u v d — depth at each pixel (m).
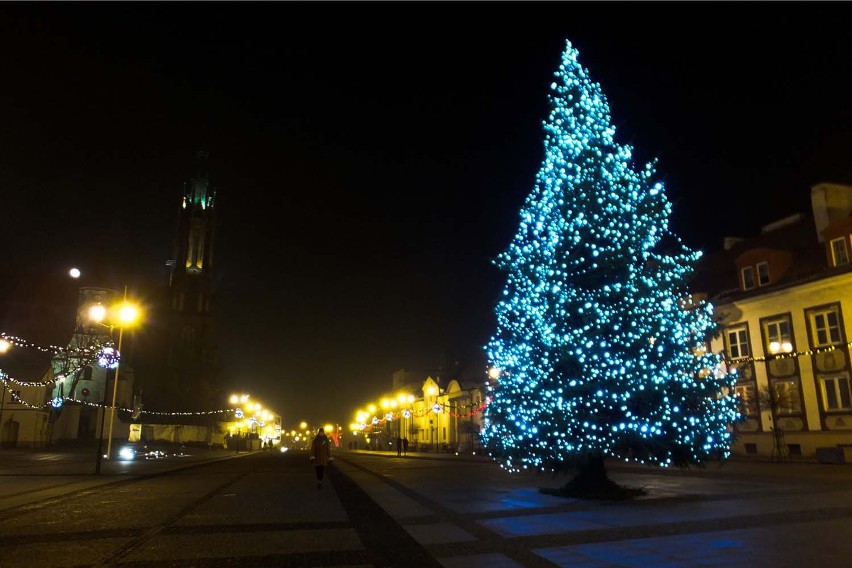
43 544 9.46
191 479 23.80
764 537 8.93
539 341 14.94
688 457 14.22
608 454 14.38
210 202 103.88
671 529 9.90
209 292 98.19
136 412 71.06
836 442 29.17
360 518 12.20
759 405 32.62
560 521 11.09
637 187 15.38
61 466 30.34
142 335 91.25
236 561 8.16
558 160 15.41
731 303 35.00
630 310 14.16
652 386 13.46
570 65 15.98
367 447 111.12
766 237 37.50
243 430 97.12
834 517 10.58
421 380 84.69
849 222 29.25
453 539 9.61
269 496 16.88
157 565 7.95
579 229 14.73
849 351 28.97
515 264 16.19
